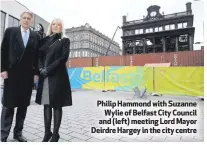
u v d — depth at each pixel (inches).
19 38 111.9
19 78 110.7
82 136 125.7
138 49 1462.8
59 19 114.2
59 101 104.3
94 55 2731.3
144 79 386.9
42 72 103.3
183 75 346.6
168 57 700.7
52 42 110.6
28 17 114.2
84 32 2618.1
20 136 113.7
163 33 1358.3
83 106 249.1
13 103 107.7
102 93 406.9
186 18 1312.7
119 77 427.5
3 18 444.5
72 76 511.2
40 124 152.7
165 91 360.5
